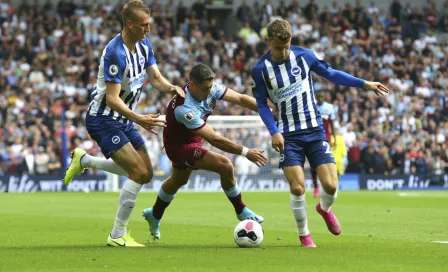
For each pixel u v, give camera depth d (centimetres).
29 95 3619
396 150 3797
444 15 5150
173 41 4356
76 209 2053
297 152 1090
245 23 4569
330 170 1095
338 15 4812
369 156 3709
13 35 4028
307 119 1091
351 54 4572
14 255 980
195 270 816
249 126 3434
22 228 1452
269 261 898
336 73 1105
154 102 3781
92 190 3388
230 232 1355
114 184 3397
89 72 3969
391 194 2997
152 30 4375
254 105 1147
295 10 4800
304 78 1093
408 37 4862
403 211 1934
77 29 4184
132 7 1070
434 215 1784
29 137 3350
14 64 3859
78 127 3491
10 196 2797
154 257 946
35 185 3306
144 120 1064
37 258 944
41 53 3975
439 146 3906
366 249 1039
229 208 2077
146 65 1140
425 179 3781
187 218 1712
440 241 1164
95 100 1112
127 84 1099
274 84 1088
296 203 1076
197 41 4400
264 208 2078
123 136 1110
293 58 1091
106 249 1055
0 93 3625
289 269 820
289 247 1073
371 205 2206
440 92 4422
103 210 2012
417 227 1443
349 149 3703
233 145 1098
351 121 3859
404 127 4006
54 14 4288
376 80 4397
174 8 4691
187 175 1171
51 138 3416
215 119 3219
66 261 911
